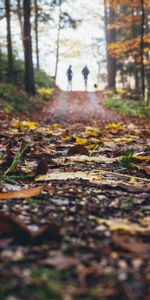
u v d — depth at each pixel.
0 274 1.21
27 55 24.05
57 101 30.47
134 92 33.12
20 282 1.16
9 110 14.82
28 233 1.47
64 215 1.89
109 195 2.45
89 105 29.67
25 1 22.81
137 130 9.49
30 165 3.66
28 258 1.33
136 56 31.05
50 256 1.36
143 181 3.05
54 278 1.19
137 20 23.95
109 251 1.40
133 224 1.76
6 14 22.83
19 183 2.85
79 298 1.09
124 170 3.54
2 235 1.54
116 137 7.37
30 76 24.42
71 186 2.71
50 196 2.34
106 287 1.15
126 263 1.32
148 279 1.21
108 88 37.53
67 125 11.59
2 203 2.11
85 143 5.56
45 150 4.86
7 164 3.39
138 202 2.24
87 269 1.23
